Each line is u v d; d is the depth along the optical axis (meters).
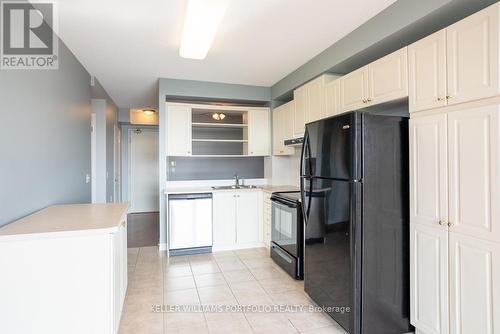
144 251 4.15
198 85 4.25
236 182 4.76
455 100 1.69
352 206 2.00
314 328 2.21
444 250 1.77
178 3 2.11
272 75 4.00
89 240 1.57
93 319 1.57
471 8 1.84
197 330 2.18
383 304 2.04
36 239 1.50
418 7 1.97
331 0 2.12
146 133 7.50
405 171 2.09
